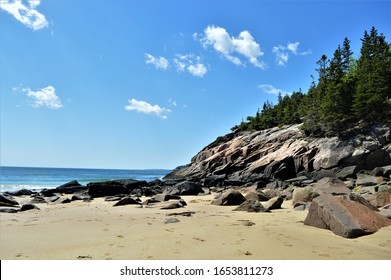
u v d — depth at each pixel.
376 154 36.88
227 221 10.05
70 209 14.94
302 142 47.50
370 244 6.61
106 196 26.08
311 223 8.92
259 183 34.28
